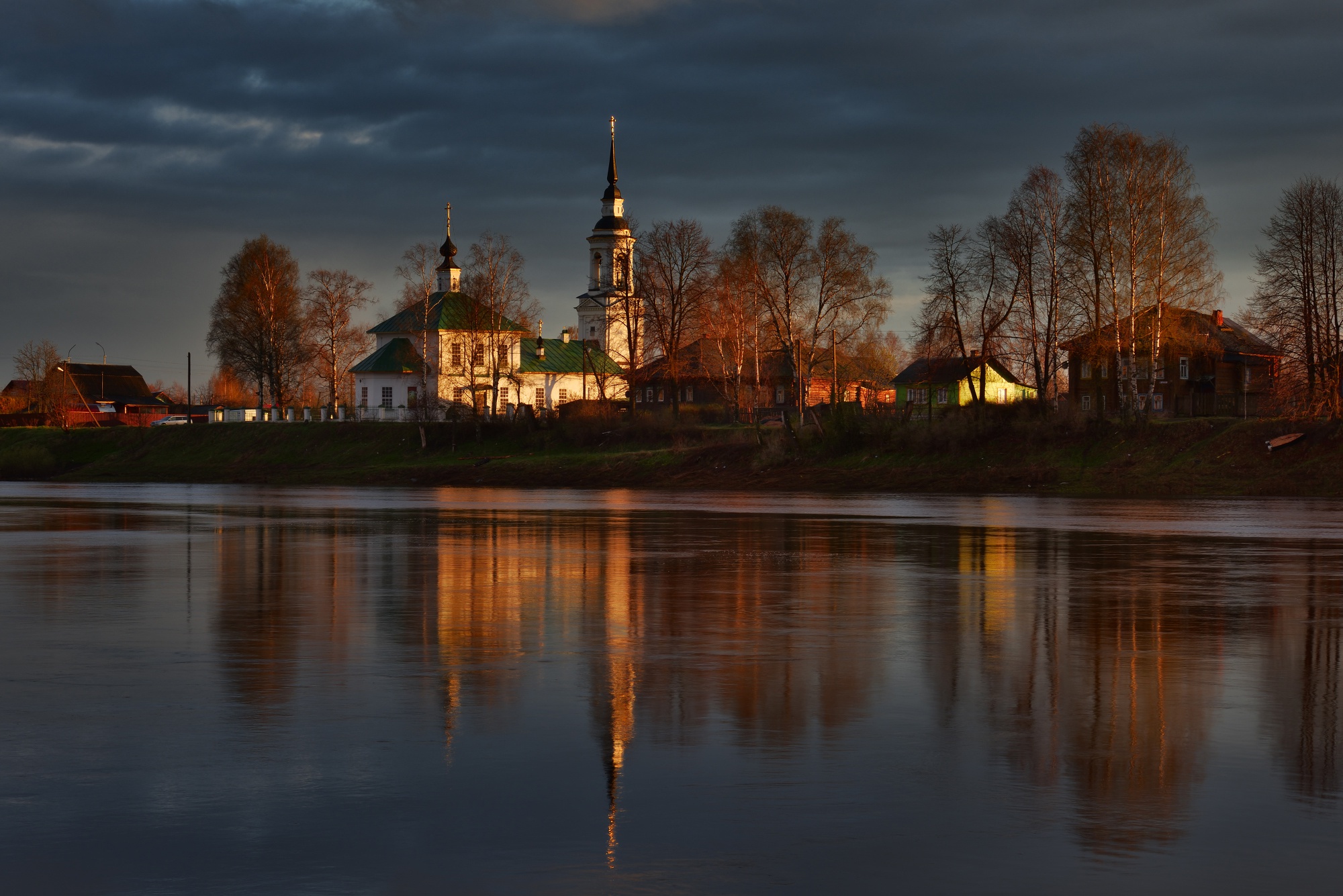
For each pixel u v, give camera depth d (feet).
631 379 331.16
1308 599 74.59
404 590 79.56
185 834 30.27
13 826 30.81
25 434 390.63
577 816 31.60
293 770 35.65
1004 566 94.68
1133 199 236.43
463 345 371.35
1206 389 327.47
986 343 267.59
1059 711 43.47
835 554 105.29
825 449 271.69
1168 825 31.01
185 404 654.53
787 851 29.12
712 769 35.86
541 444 324.60
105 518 158.40
